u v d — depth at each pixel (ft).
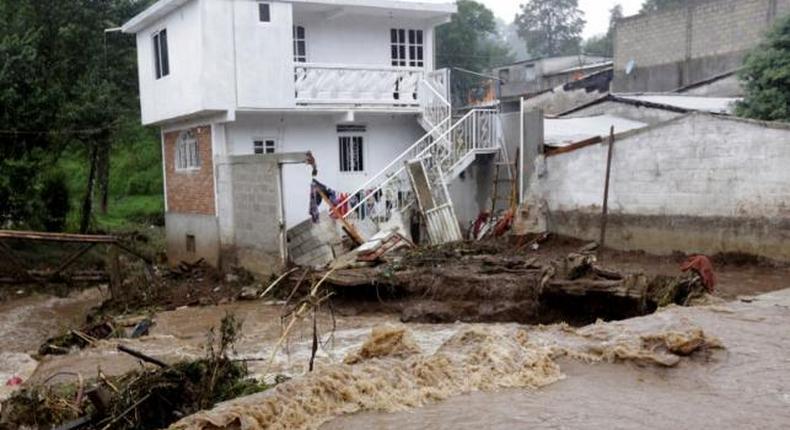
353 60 70.95
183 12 63.16
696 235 50.55
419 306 45.52
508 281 44.83
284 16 63.00
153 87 71.87
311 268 53.11
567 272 42.32
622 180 55.72
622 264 52.01
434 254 54.29
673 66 96.32
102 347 41.04
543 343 28.96
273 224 56.70
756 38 86.48
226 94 61.26
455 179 69.46
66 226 85.61
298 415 21.89
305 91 64.49
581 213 59.57
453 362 26.12
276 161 55.88
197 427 20.53
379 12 68.95
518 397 23.79
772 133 45.32
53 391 28.63
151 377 26.63
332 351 36.73
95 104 76.74
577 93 104.22
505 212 65.00
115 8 87.81
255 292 55.16
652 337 27.71
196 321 48.19
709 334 28.55
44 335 52.95
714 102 74.18
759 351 27.22
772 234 45.73
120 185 130.62
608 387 24.61
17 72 71.31
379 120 70.95
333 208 58.18
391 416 22.41
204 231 68.90
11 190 72.28
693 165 50.39
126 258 78.07
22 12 79.97
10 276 54.75
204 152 67.51
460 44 160.56
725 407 22.17
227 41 60.90
